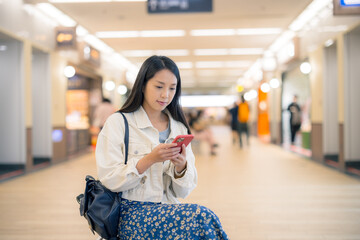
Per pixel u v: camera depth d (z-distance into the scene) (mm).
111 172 1516
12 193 4910
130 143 1604
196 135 9984
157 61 1607
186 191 1655
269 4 7117
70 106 10984
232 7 7293
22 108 6672
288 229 3262
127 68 15602
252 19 8203
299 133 11781
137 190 1574
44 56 7887
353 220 3525
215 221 1399
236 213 3818
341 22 6492
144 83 1643
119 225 1521
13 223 3494
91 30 9023
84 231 3248
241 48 11633
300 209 3961
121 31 9148
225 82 23953
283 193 4789
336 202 4262
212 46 11266
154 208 1489
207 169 7082
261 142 14297
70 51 8188
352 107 6500
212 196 4648
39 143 8016
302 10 7484
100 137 1598
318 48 7805
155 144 1613
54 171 7043
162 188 1606
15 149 6695
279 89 12406
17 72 6660
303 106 10438
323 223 3438
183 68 16750
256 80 16297
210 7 5824
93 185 1567
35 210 3990
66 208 4074
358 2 5051
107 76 12555
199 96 32375
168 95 1618
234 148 11758
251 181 5711
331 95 7660
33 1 6723
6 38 6352
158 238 1438
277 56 11844
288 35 9797
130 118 1642
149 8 5867
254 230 3238
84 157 9734
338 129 7031
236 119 12070
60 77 8562
